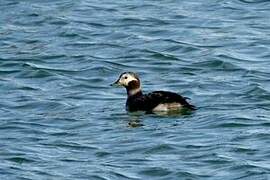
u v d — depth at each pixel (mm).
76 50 31891
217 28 33562
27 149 23344
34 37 33219
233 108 25750
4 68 30203
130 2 36562
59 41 32812
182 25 33969
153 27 33844
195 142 23250
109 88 28281
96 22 34438
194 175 21422
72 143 23641
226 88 27578
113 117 25406
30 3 36531
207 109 25703
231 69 29422
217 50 31203
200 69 29688
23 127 24938
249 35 32719
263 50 31156
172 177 21422
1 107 26641
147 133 24000
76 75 29547
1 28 34156
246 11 35219
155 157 22547
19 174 21781
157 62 30547
